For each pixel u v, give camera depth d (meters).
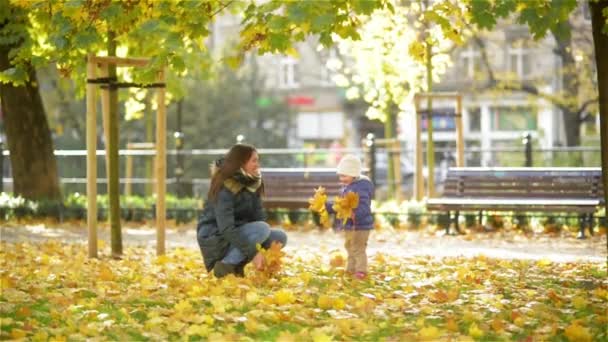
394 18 20.16
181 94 24.59
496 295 10.25
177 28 10.45
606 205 11.69
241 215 11.46
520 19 9.44
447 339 8.02
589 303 9.73
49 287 10.65
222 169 11.35
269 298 9.64
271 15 9.82
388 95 23.09
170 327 8.39
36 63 12.91
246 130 51.00
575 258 14.62
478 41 35.72
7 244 15.93
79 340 7.98
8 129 22.64
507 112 51.00
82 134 44.88
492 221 19.20
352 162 11.78
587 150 23.50
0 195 22.66
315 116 62.25
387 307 9.61
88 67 13.93
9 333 8.07
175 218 20.77
